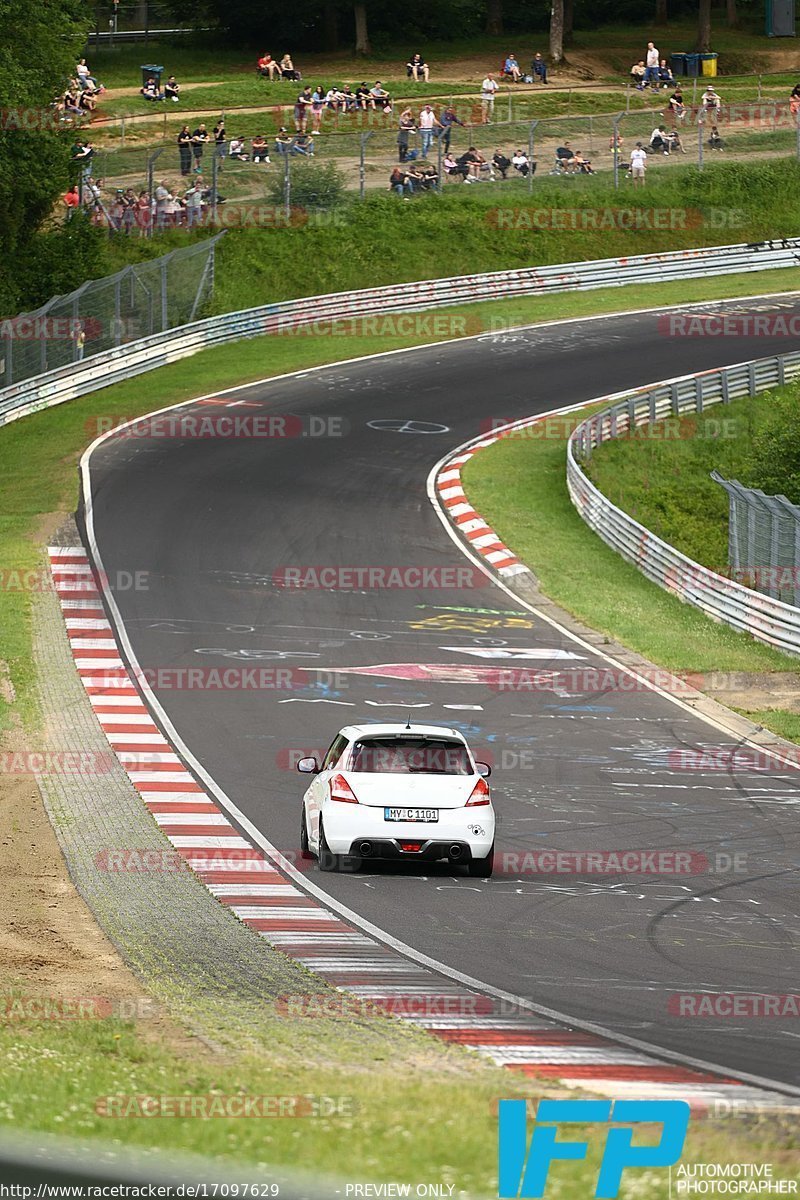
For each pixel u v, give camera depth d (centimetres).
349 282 19362
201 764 6712
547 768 6806
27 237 17262
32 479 12662
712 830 5784
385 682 8394
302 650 9000
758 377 16438
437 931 4253
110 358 15888
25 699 7731
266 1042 3036
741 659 9300
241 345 17562
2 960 3853
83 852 5275
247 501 12238
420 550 11356
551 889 4831
